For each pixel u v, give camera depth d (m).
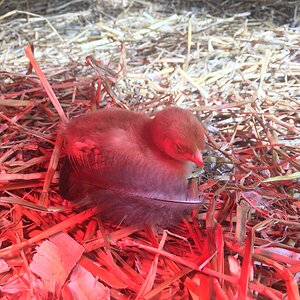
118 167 0.16
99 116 0.18
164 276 0.16
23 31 0.33
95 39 0.32
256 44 0.30
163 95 0.25
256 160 0.21
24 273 0.16
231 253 0.17
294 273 0.16
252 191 0.19
